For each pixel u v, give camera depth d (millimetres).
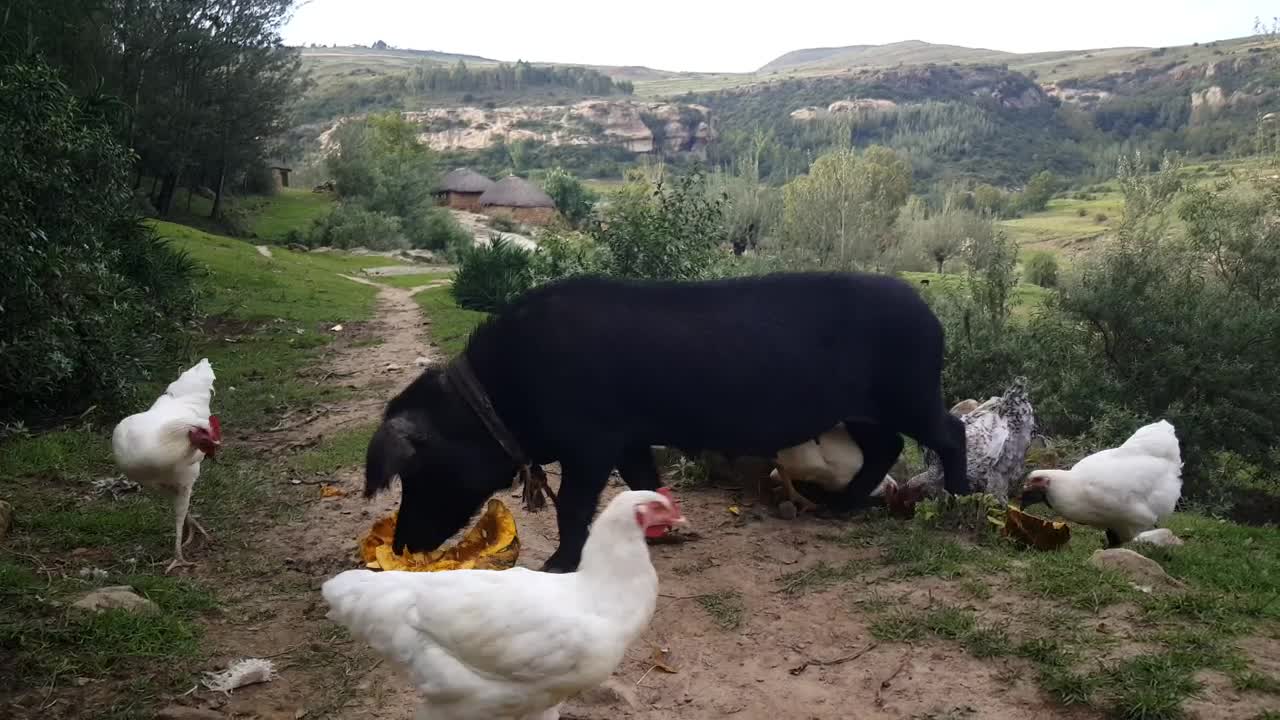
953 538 2031
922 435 2111
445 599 1156
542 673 1147
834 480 2227
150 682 1439
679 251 4414
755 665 1523
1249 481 4270
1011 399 2582
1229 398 3914
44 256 3096
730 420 1927
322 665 1534
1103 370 4125
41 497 2338
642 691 1459
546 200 23156
